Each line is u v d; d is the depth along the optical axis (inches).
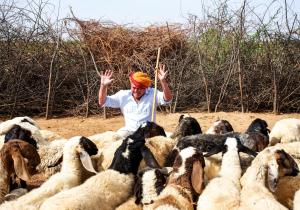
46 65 586.6
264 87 589.3
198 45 588.7
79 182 289.9
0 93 581.6
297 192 250.2
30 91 582.9
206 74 593.6
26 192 287.7
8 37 572.7
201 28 602.5
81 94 602.9
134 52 613.6
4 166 285.0
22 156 281.3
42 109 595.5
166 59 601.9
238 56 568.4
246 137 315.9
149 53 628.1
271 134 361.7
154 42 627.5
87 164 285.4
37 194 261.0
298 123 358.9
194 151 270.7
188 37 634.8
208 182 269.9
